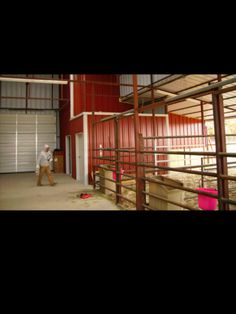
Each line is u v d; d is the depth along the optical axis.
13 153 13.41
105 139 8.79
